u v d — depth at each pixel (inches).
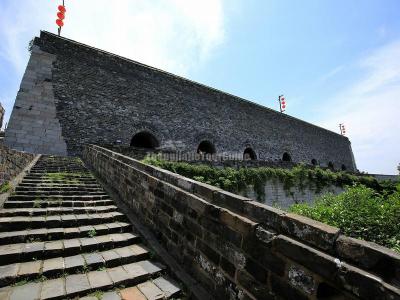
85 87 610.2
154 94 736.3
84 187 273.9
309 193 765.3
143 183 197.8
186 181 147.4
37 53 566.9
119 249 152.3
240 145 950.4
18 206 191.2
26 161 343.3
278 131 1144.2
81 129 581.0
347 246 69.3
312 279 73.6
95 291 112.4
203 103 863.7
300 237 81.7
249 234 97.1
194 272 124.6
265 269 88.5
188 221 135.2
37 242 147.2
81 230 165.2
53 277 120.4
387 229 244.4
